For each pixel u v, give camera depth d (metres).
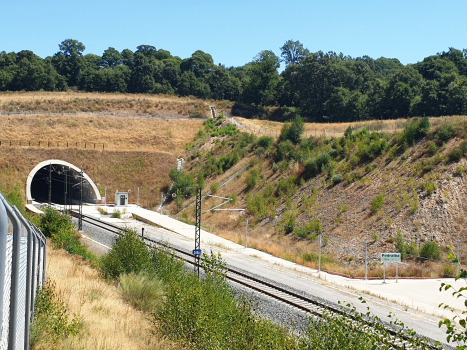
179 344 13.19
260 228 43.97
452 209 34.25
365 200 40.00
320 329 11.17
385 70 150.38
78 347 10.73
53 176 65.25
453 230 32.56
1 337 5.89
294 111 104.81
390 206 37.19
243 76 152.62
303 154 53.62
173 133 82.50
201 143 75.56
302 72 108.25
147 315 16.50
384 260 27.14
